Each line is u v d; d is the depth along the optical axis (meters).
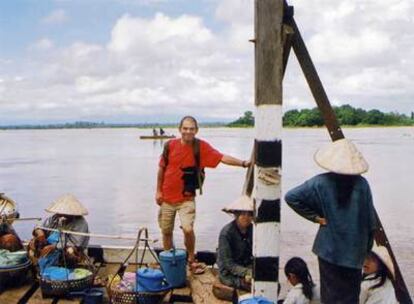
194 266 7.32
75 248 6.96
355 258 5.00
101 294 6.38
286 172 35.34
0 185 30.05
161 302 6.31
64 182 31.45
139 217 19.08
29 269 7.03
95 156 58.28
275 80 5.56
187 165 7.03
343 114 179.00
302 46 5.98
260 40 5.55
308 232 15.65
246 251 6.55
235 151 64.19
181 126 6.95
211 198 23.83
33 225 17.00
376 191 25.89
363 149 63.44
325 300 5.12
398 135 117.75
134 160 50.38
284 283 9.16
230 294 6.38
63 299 6.46
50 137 171.75
